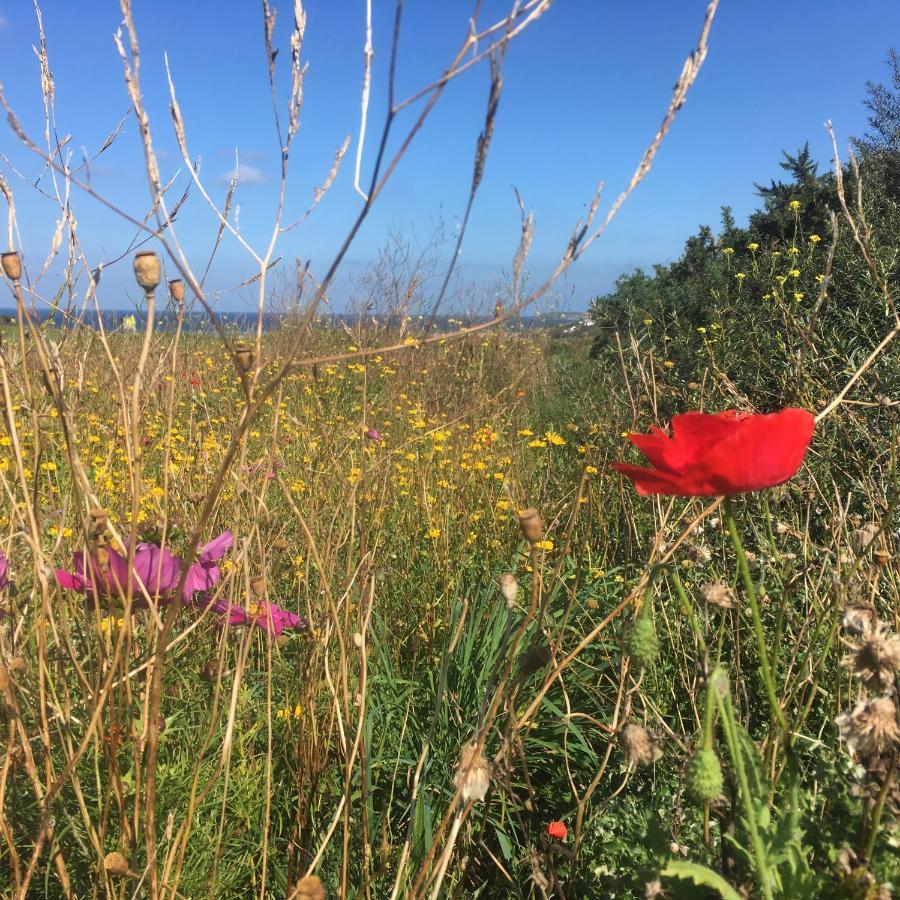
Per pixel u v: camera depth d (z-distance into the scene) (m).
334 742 0.69
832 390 1.17
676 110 0.34
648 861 0.48
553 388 2.89
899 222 1.87
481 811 0.74
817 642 0.71
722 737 0.65
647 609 0.39
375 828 0.69
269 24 0.37
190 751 0.67
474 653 0.97
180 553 0.68
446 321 2.28
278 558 0.85
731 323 1.65
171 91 0.39
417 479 1.42
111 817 0.58
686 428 0.39
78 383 0.52
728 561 0.96
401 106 0.31
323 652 0.66
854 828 0.44
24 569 0.62
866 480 0.91
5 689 0.48
